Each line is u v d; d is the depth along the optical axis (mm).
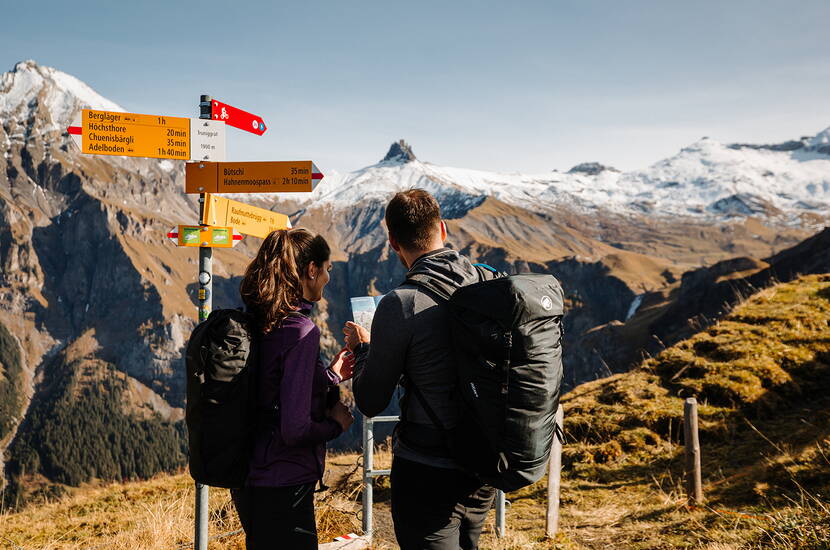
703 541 6383
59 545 7258
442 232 3102
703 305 113938
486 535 7020
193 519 6926
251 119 5066
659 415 10461
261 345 3010
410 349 2740
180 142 4582
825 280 15273
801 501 6727
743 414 10188
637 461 9664
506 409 2537
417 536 2791
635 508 7988
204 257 4594
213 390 2846
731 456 9047
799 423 9453
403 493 2857
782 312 13234
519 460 2551
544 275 2811
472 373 2578
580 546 6883
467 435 2637
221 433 2873
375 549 5809
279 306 2971
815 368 11008
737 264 128625
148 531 6617
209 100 4695
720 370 11344
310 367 2973
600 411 11125
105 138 4305
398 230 3037
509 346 2518
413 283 2816
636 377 12281
